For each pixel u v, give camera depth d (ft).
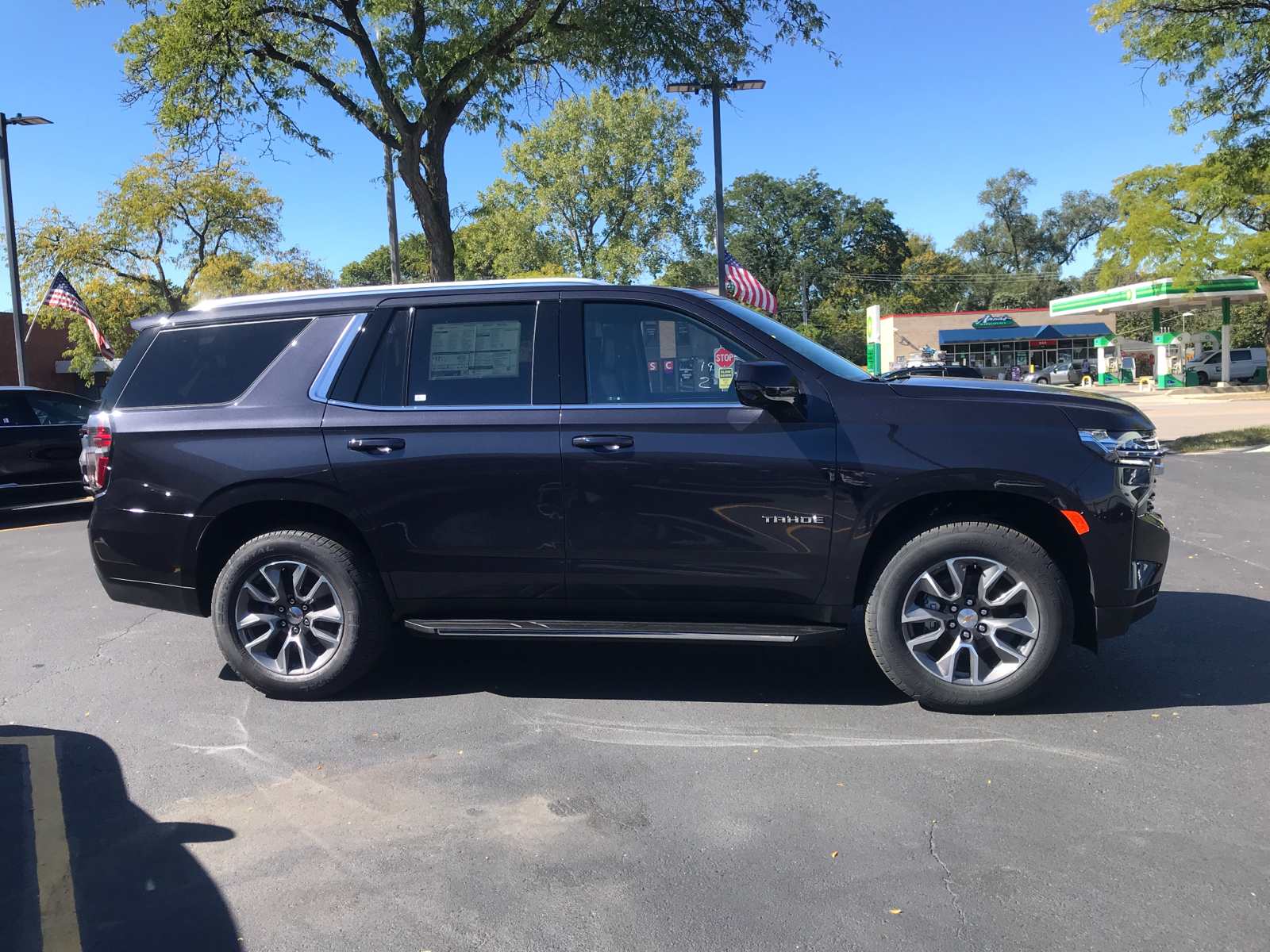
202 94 47.19
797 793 10.96
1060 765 11.50
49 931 8.43
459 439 13.65
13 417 35.86
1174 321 201.05
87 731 13.47
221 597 14.34
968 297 285.43
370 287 14.78
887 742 12.39
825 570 13.05
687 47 49.55
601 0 47.32
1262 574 21.44
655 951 7.98
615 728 13.14
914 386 13.19
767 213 244.42
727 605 13.53
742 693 14.52
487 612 14.24
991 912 8.43
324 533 14.25
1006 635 13.07
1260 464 40.81
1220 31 51.42
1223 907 8.41
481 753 12.36
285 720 13.76
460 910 8.68
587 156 152.97
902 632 13.06
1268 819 10.02
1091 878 8.93
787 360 13.41
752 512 13.06
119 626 19.65
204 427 14.30
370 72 47.70
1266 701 13.41
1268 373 122.62
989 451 12.48
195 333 15.01
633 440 13.25
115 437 14.64
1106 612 12.65
